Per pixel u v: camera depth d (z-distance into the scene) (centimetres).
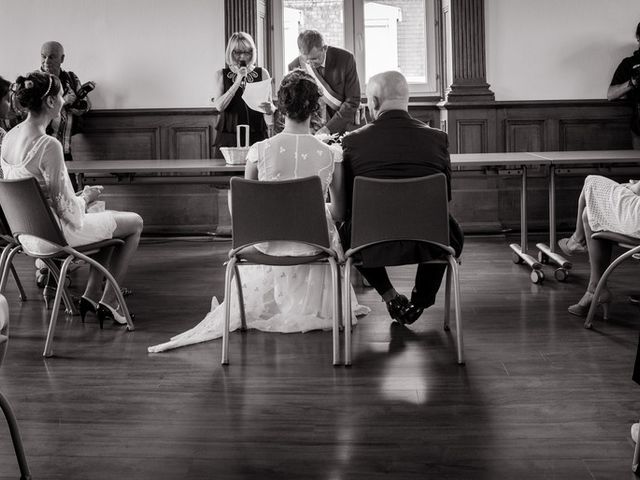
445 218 342
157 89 750
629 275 518
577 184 741
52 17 745
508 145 745
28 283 534
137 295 496
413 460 249
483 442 262
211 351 373
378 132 362
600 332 393
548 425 275
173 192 752
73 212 383
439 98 775
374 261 350
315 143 366
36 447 264
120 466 248
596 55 743
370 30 773
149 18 745
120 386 325
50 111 386
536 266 512
